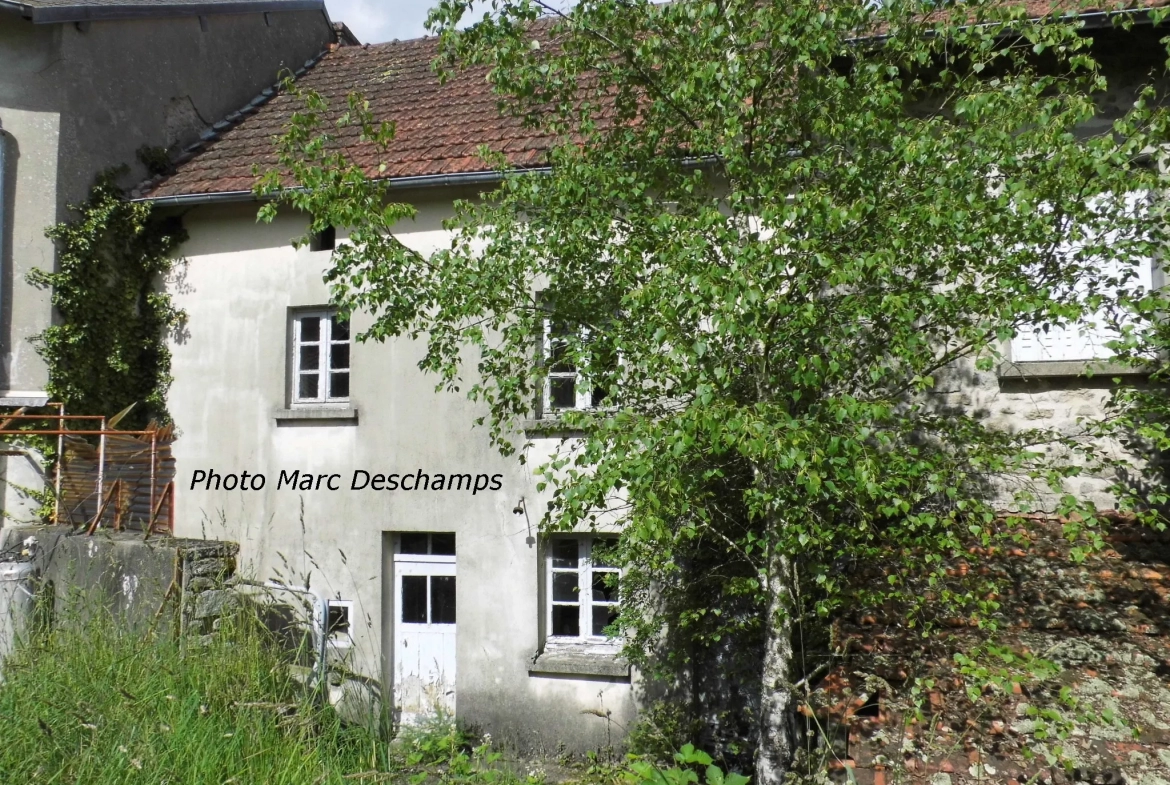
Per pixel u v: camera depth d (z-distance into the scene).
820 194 4.66
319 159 5.61
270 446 9.59
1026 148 4.85
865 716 5.50
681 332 4.67
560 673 8.48
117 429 9.54
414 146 9.83
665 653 7.77
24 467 9.21
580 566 8.80
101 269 9.68
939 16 5.49
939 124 5.19
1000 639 5.72
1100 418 7.19
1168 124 4.68
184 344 9.96
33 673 5.60
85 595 7.00
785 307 4.54
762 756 5.45
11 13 9.23
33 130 9.45
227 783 4.60
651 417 4.86
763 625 6.73
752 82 5.21
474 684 8.77
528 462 8.77
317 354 9.74
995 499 7.07
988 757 4.94
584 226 5.45
